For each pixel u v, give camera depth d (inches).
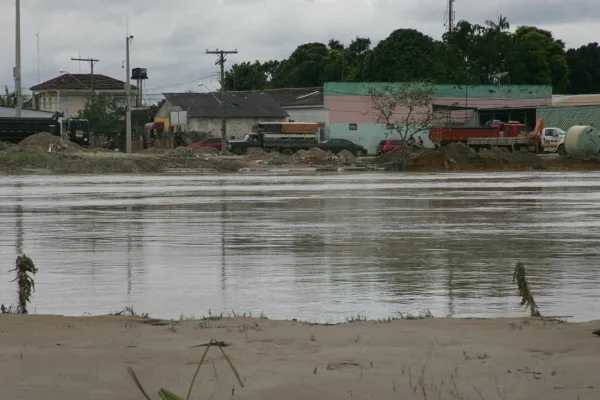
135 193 3307.1
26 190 3523.6
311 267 1407.5
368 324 818.2
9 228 2038.6
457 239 1791.3
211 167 5743.1
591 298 1117.1
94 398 546.9
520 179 4379.9
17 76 7204.7
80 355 662.5
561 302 1088.8
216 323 828.6
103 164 5506.9
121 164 5541.3
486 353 658.8
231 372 605.6
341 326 802.2
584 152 6003.9
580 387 560.1
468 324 808.3
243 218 2271.2
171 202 2834.6
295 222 2158.0
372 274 1330.0
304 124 7618.1
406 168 5782.5
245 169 5851.4
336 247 1667.1
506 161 5866.1
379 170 5792.3
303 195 3157.0
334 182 4116.6
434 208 2564.0
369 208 2571.4
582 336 722.8
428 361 633.6
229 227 2043.6
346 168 5954.7
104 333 761.6
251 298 1125.1
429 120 7839.6
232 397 547.5
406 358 645.3
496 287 1205.7
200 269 1389.0
